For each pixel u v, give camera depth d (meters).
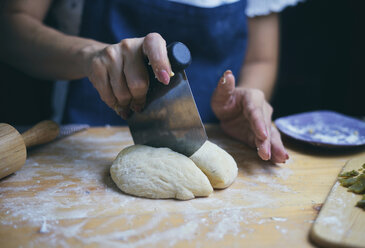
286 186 1.15
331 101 3.49
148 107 1.16
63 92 2.14
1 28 1.66
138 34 1.82
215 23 1.84
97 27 1.78
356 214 0.93
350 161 1.31
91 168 1.26
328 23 3.35
